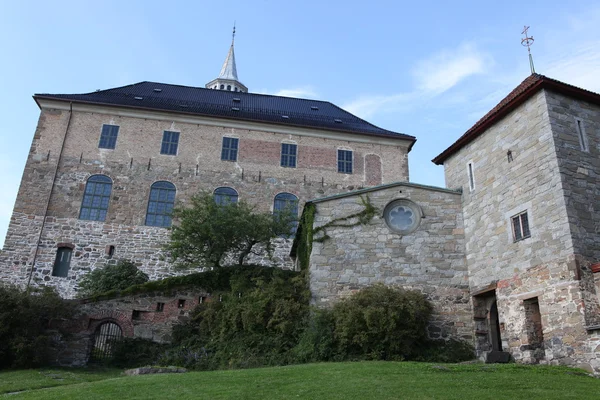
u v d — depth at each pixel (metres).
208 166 32.72
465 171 19.92
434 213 19.70
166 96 36.69
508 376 11.84
